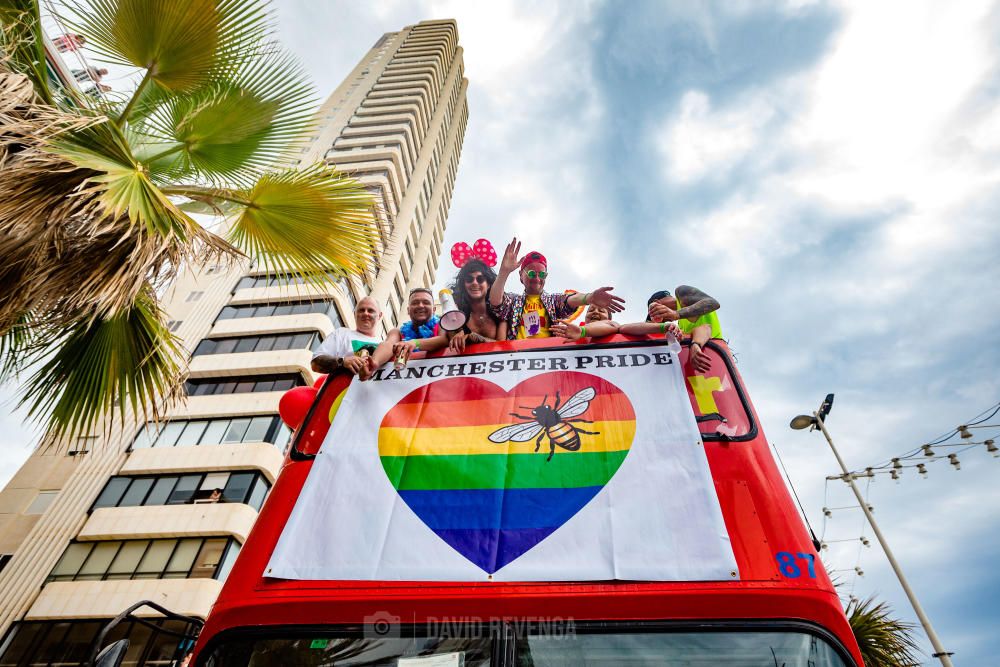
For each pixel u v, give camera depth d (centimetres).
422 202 4412
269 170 588
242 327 2475
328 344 434
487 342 343
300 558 248
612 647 212
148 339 496
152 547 1828
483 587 226
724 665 203
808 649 204
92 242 400
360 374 333
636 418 279
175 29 495
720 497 242
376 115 4444
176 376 517
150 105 545
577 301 424
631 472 256
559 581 224
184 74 526
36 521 1939
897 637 841
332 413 322
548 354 323
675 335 321
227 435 2100
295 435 318
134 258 396
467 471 271
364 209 569
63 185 386
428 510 258
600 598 218
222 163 593
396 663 218
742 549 224
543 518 246
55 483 2041
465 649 217
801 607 210
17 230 371
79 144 414
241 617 237
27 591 1731
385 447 289
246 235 586
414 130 4388
